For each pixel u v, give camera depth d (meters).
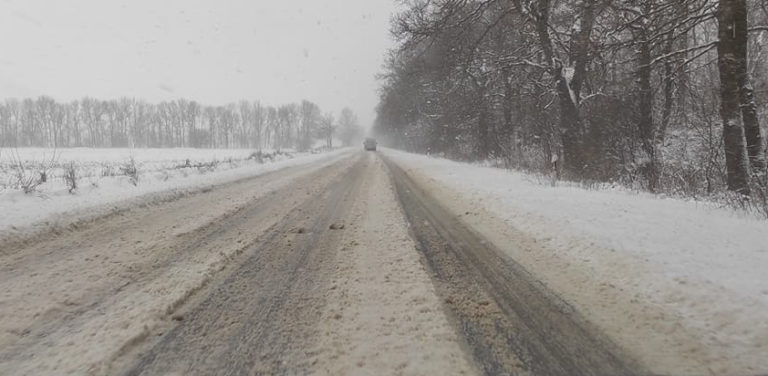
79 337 2.93
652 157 11.41
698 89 13.26
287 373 2.49
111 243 5.55
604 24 13.28
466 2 14.91
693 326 3.00
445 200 9.16
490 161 20.53
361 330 3.01
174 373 2.50
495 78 19.59
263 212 7.93
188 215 7.62
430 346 2.78
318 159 29.73
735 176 8.23
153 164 25.83
